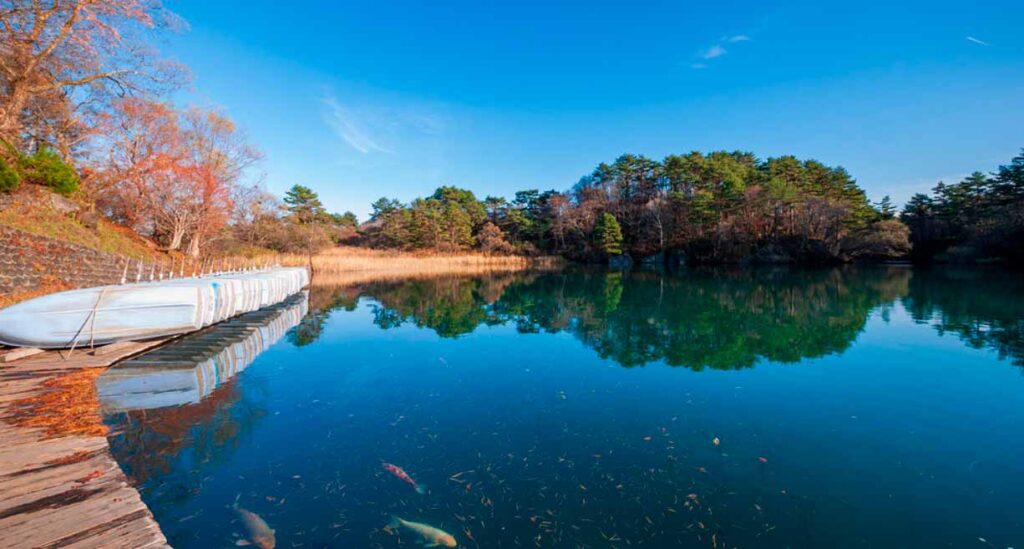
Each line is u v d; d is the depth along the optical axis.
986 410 5.98
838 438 5.09
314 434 5.05
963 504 3.78
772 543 3.25
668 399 6.41
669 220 48.72
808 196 41.09
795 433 5.22
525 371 7.89
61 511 3.25
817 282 25.89
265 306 14.61
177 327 9.18
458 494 3.82
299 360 8.51
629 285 26.22
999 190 38.50
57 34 12.98
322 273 33.12
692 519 3.52
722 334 11.41
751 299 18.70
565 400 6.34
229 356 8.51
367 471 4.20
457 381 7.25
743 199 42.88
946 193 44.44
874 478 4.20
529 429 5.28
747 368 8.11
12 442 4.43
